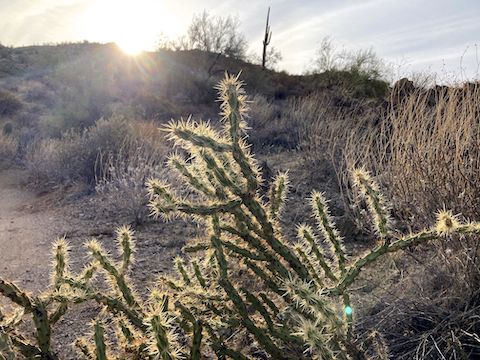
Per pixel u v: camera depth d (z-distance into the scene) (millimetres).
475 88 4105
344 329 1516
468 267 2662
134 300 1810
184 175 1745
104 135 7996
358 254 3834
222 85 1597
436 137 3838
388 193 3982
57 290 1665
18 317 1427
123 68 20891
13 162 9625
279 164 7465
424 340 2328
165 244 4633
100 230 5301
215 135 1636
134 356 1649
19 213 6367
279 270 1706
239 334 2199
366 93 14047
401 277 2975
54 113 13055
